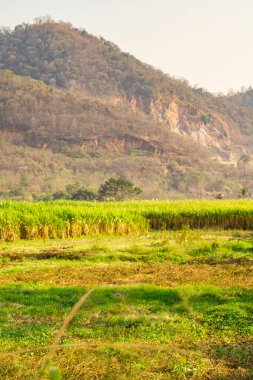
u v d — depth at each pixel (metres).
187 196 192.62
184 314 11.03
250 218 32.81
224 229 32.84
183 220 32.78
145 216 32.72
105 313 11.07
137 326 10.06
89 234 27.70
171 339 9.41
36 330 9.82
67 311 11.15
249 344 9.18
